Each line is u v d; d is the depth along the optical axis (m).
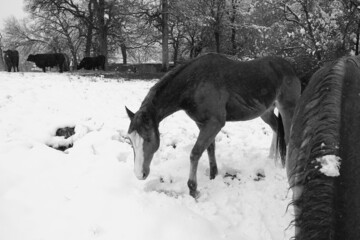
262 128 9.12
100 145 7.02
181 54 44.50
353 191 1.99
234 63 5.78
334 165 2.07
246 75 5.72
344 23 14.04
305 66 13.91
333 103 2.50
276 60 6.21
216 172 6.16
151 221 4.58
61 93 11.13
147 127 4.91
